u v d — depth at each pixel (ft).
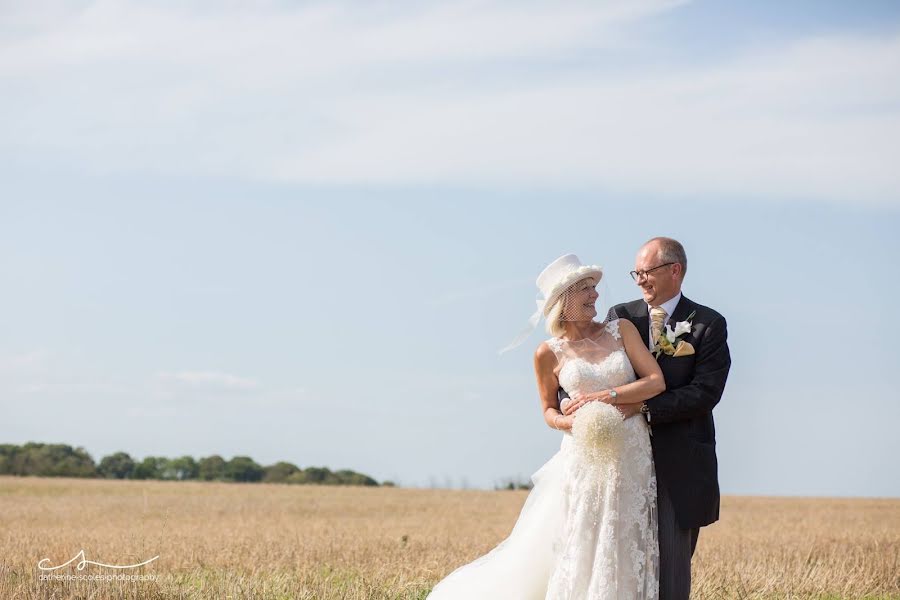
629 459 26.84
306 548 51.78
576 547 26.78
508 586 29.22
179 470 268.00
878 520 97.55
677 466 26.84
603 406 26.40
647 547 26.55
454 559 47.29
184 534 63.41
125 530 69.97
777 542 62.18
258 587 36.27
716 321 27.45
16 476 239.91
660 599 26.58
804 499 173.06
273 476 266.36
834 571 42.68
